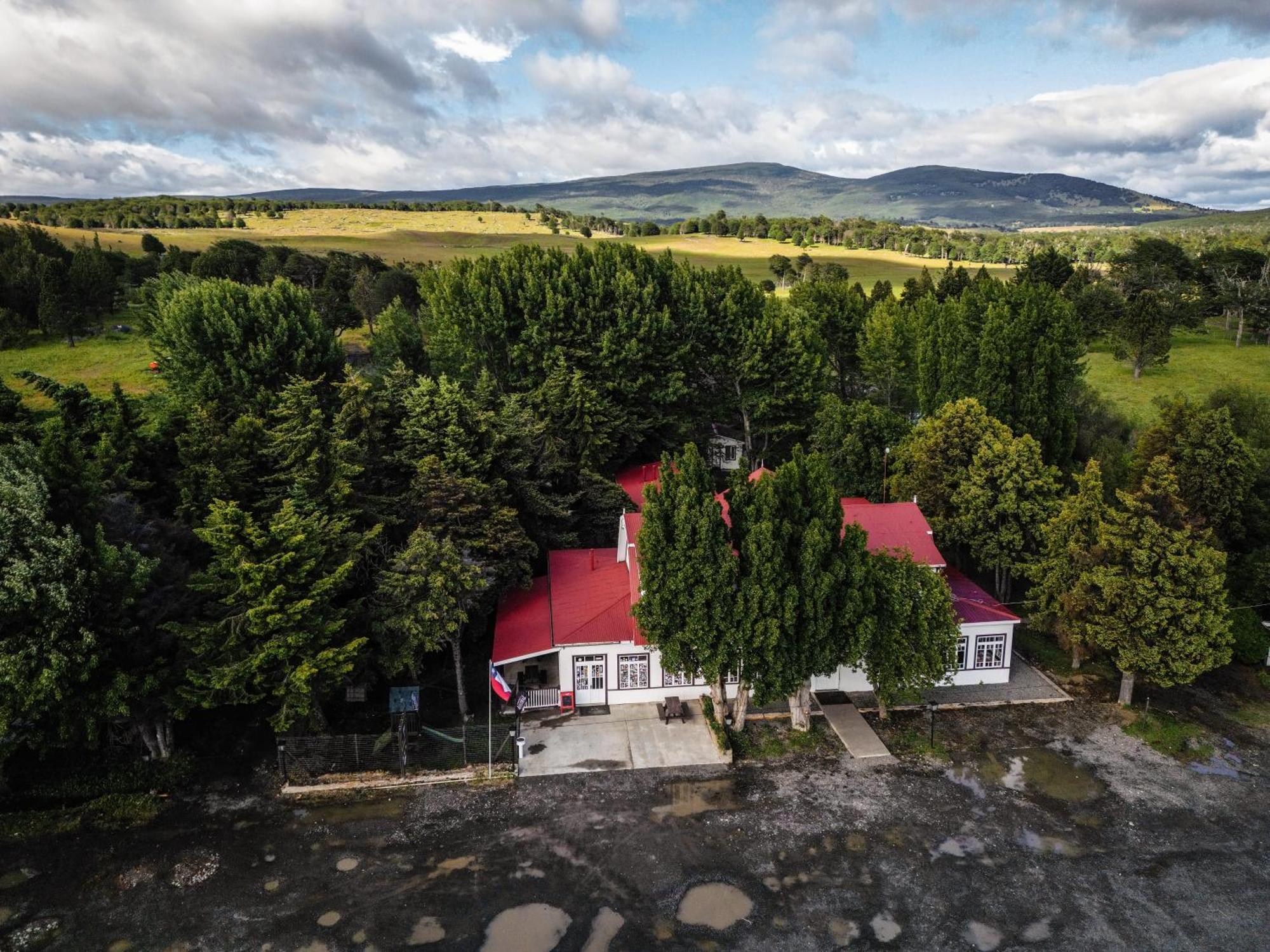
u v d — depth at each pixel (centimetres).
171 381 5525
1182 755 3300
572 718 3609
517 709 3656
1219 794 3034
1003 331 5647
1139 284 10994
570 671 3647
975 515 4478
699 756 3306
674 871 2616
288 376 5372
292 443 3728
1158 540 3441
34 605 2664
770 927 2377
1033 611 4650
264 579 2948
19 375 4253
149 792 3009
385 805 2973
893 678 3384
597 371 6009
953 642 3406
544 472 4622
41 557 2678
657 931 2361
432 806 2967
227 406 4931
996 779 3141
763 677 3266
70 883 2536
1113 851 2709
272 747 3316
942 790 3069
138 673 2928
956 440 4719
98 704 2808
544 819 2895
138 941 2309
